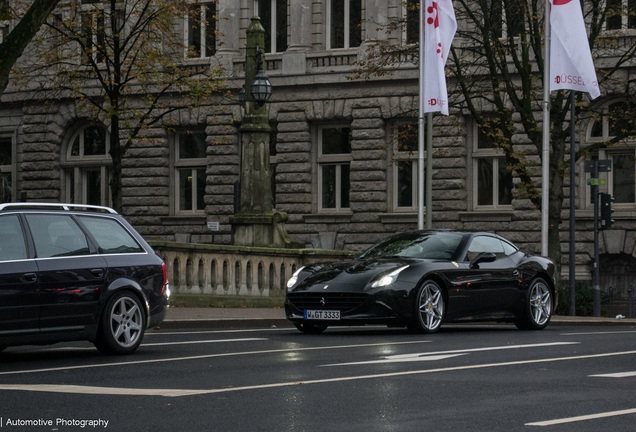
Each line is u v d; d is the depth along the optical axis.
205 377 17.11
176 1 54.59
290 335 26.55
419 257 28.28
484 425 12.48
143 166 69.88
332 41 66.12
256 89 41.78
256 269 40.59
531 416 13.14
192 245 37.78
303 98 65.81
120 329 21.11
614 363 19.30
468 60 60.00
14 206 20.05
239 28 68.12
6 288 19.39
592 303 49.91
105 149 71.81
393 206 64.38
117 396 14.80
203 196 69.56
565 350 21.84
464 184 62.25
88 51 51.56
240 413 13.38
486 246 29.36
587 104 55.16
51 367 18.77
